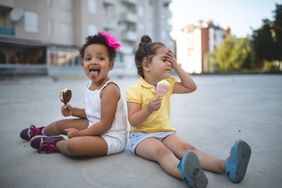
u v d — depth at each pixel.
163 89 1.85
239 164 1.58
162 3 36.50
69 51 24.94
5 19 20.88
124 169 1.85
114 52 2.25
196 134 2.84
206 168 1.78
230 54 35.81
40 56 23.11
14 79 17.67
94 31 26.98
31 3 22.00
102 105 2.10
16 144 2.51
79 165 1.94
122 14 30.77
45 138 2.24
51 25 24.02
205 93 8.10
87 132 2.07
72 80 21.22
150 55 2.11
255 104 5.37
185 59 53.25
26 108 5.05
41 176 1.75
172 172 1.70
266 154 2.15
